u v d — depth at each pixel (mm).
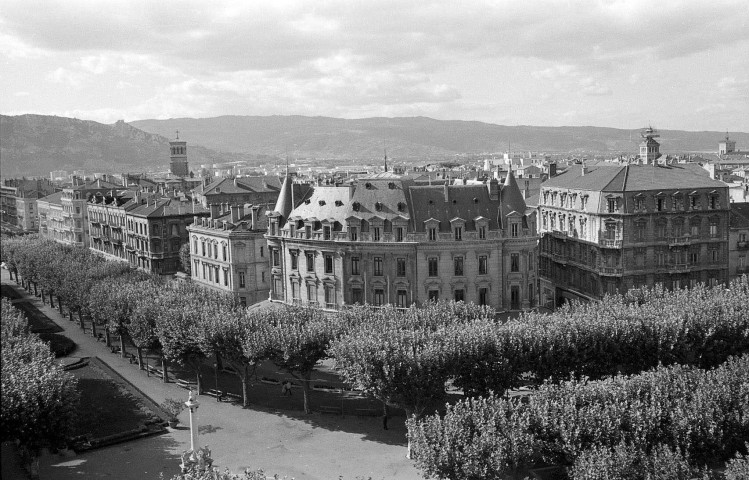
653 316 97562
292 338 96812
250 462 84625
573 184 158125
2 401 75375
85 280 148375
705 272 147000
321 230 140625
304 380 101500
